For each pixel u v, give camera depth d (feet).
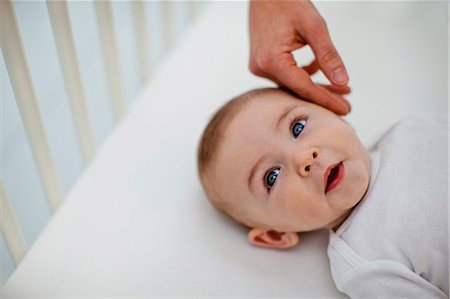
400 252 2.51
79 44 4.40
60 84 4.23
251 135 2.71
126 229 2.96
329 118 2.71
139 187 3.20
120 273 2.75
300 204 2.56
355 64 3.99
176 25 4.72
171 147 3.47
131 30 4.59
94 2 3.34
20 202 3.75
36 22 4.09
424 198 2.56
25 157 3.95
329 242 2.78
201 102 3.81
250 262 2.81
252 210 2.77
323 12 4.45
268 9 3.07
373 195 2.65
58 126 4.16
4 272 3.44
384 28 4.29
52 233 2.95
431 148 2.76
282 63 2.93
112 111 4.18
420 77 3.85
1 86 3.44
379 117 3.59
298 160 2.48
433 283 2.50
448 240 2.44
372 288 2.48
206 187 2.94
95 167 3.34
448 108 3.60
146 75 4.17
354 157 2.60
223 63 4.14
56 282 2.72
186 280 2.72
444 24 4.27
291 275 2.75
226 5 4.69
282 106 2.77
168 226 2.98
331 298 2.65
